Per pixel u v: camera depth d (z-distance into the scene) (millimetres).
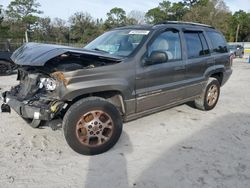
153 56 4348
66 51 3652
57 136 4590
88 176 3451
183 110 6219
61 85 3637
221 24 56531
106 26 62375
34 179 3363
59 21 59219
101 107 3914
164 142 4484
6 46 11828
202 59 5617
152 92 4547
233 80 11562
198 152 4145
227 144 4445
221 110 6383
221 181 3383
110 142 4066
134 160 3869
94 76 3832
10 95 4383
